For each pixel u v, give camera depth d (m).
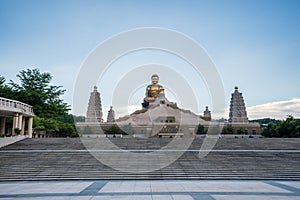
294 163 22.38
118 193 13.77
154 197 12.76
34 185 16.47
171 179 18.69
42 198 12.65
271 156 24.48
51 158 23.41
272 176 19.19
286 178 18.86
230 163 22.31
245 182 17.56
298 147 28.98
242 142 31.55
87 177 18.91
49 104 52.47
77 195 13.31
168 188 15.20
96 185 16.31
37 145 29.52
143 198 12.54
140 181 17.94
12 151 26.20
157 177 19.00
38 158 23.38
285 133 53.62
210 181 17.94
